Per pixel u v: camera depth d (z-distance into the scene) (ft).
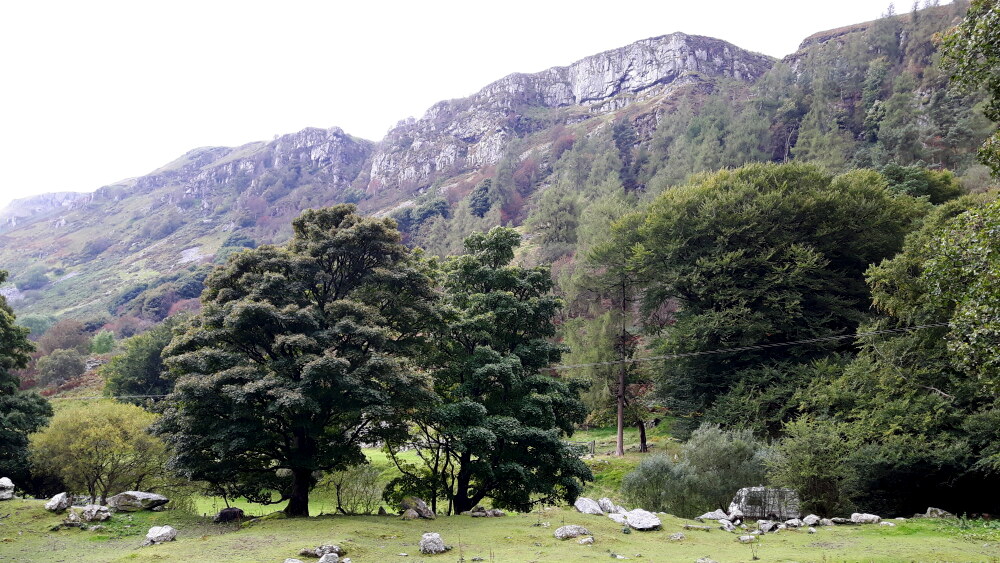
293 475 63.05
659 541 48.49
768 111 366.43
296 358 56.34
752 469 74.95
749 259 123.54
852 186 129.70
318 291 66.90
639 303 166.40
